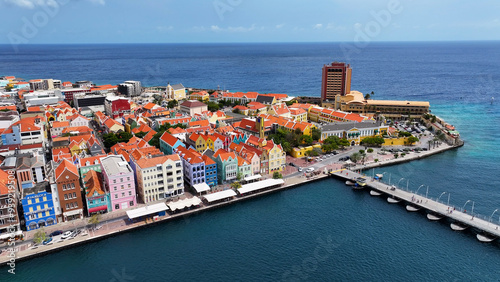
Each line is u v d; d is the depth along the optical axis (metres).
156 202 175.12
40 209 150.88
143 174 170.75
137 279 125.06
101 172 186.62
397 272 129.12
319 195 190.62
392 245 145.50
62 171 152.50
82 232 149.12
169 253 139.75
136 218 161.12
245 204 180.00
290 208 176.12
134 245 144.88
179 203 168.50
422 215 170.25
